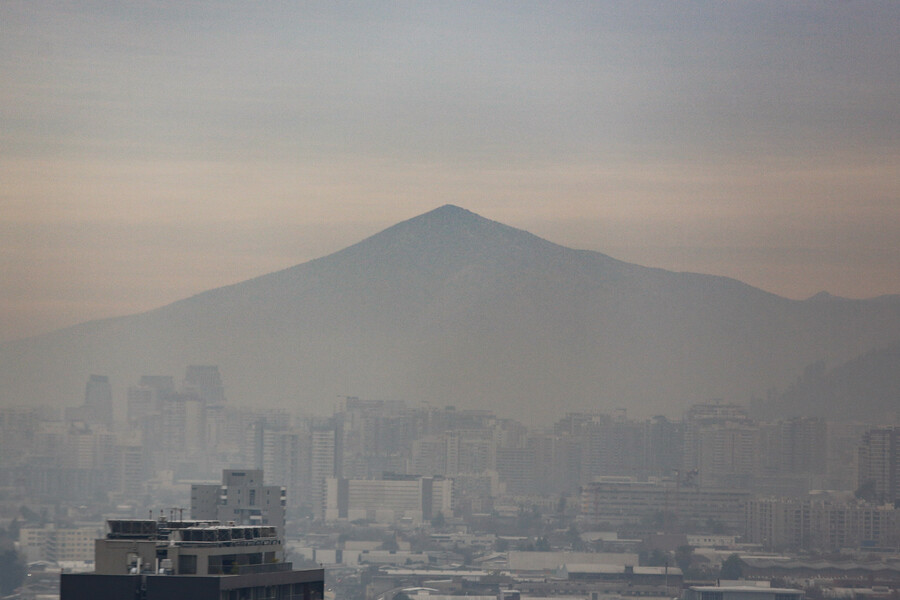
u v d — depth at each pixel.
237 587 112.00
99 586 109.38
